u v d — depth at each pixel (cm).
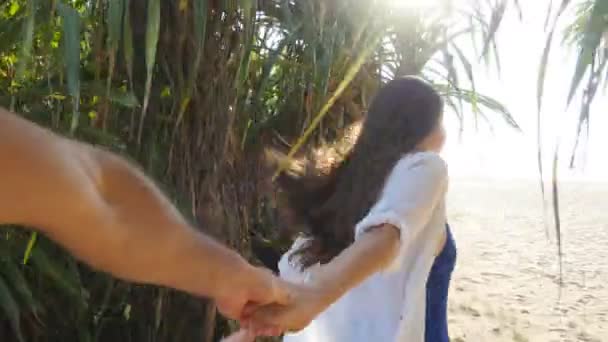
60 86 147
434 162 127
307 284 100
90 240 39
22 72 133
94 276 170
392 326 127
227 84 169
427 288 139
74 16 129
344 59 187
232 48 168
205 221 169
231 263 51
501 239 748
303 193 142
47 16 140
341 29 182
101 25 153
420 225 121
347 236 133
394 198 121
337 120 196
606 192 1225
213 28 164
